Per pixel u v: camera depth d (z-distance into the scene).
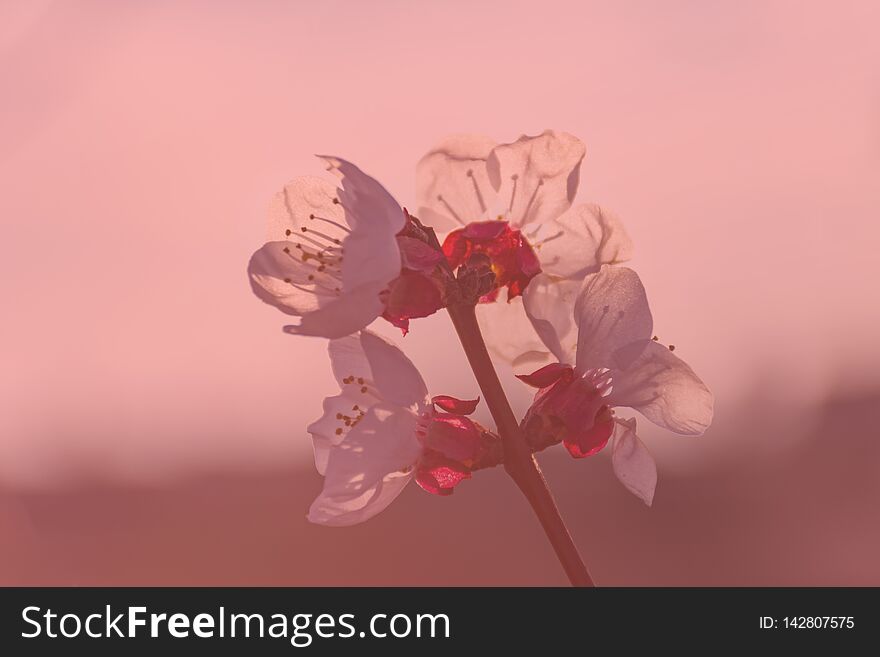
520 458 0.35
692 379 0.35
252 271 0.35
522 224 0.36
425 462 0.35
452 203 0.36
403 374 0.35
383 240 0.34
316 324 0.34
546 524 0.35
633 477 0.36
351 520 0.35
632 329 0.35
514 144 0.36
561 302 0.36
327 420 0.36
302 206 0.36
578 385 0.35
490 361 0.35
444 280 0.35
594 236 0.36
